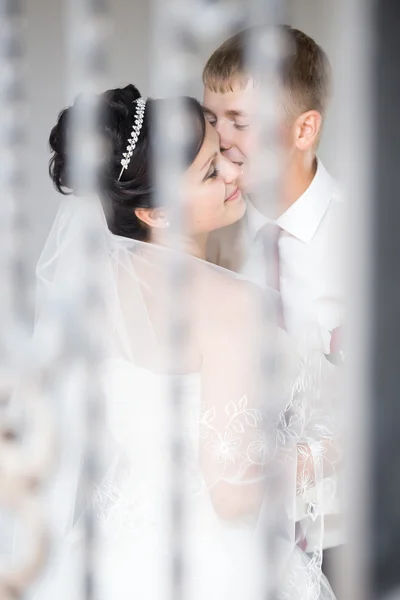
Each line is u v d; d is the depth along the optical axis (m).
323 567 1.43
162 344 1.23
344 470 1.41
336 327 1.46
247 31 1.37
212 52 1.43
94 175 1.28
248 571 1.19
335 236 1.49
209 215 1.35
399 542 1.43
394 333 1.41
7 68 1.22
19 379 1.20
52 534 1.18
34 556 1.17
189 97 1.29
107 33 1.24
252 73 1.42
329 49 1.41
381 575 1.43
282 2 1.36
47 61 1.46
